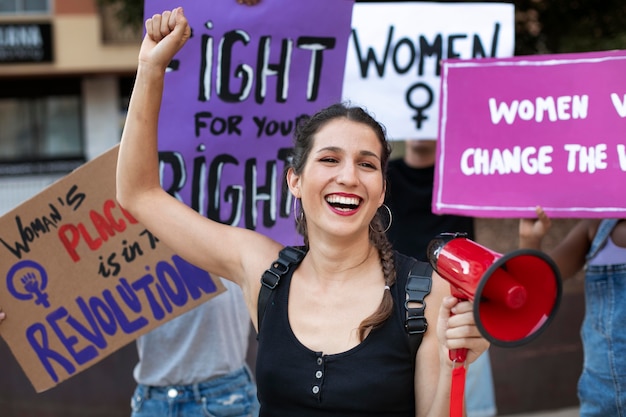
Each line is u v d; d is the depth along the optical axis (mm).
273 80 3320
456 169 3121
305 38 3307
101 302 3223
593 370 3000
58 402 6262
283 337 2154
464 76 3109
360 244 2189
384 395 2061
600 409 2979
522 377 6371
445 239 1897
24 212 3191
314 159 2164
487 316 1778
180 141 3305
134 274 3205
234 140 3318
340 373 2076
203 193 3320
